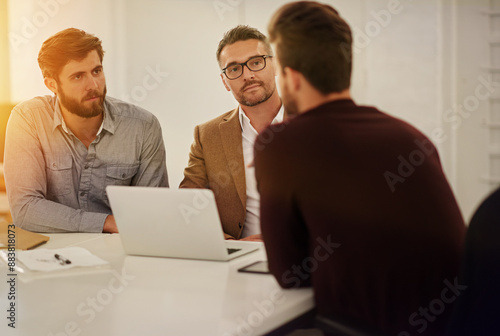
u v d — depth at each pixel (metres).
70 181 2.00
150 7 3.62
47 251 1.42
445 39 3.17
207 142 2.03
